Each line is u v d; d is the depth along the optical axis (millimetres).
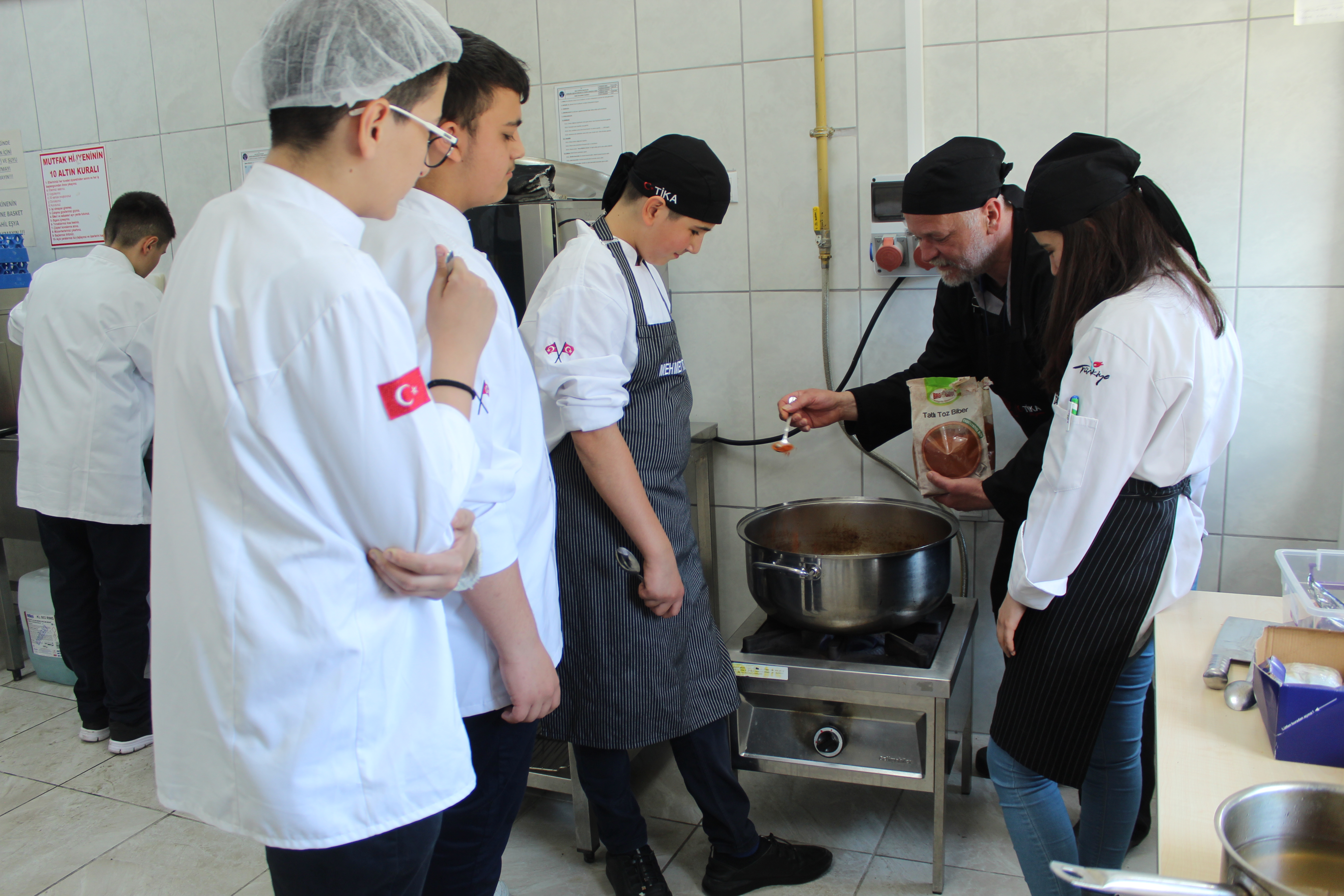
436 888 1336
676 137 1599
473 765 1272
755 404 2459
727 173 1710
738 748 1965
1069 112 2076
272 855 973
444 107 1201
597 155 2469
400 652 950
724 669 1805
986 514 2303
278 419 854
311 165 937
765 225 2354
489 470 1111
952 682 1790
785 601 1889
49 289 2482
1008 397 1984
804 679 1874
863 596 1819
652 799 2277
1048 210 1385
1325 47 1895
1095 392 1312
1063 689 1425
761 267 2381
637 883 1847
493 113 1240
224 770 905
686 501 1778
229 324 853
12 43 3064
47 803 2354
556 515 1497
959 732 2123
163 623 937
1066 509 1351
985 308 1941
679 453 1732
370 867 954
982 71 2117
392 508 889
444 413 960
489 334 1044
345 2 889
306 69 885
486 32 2512
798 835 2100
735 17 2277
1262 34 1926
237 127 2861
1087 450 1322
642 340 1615
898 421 2111
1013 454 2270
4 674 3145
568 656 1696
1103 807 1652
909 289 2266
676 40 2338
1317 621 1132
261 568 876
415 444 882
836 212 2287
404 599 955
